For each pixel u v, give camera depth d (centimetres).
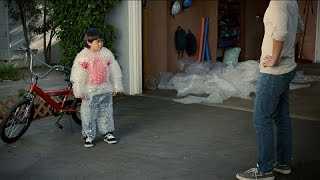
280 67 388
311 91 872
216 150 511
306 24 1330
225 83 850
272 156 410
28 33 1068
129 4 838
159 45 987
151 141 551
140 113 705
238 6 1229
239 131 592
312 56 1330
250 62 920
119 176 437
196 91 858
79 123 622
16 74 880
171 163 470
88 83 522
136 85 865
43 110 675
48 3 885
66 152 512
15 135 555
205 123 638
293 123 626
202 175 434
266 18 384
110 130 545
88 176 438
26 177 437
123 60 863
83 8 789
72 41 797
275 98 396
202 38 1099
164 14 994
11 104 675
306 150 503
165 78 958
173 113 704
